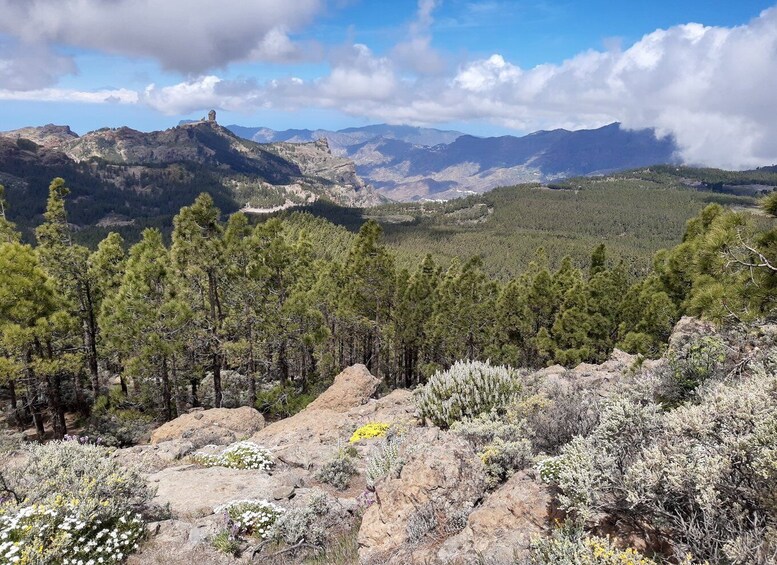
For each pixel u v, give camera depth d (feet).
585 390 35.35
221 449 51.83
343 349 147.02
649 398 26.58
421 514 21.16
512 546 16.94
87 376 102.78
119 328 80.33
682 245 54.85
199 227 88.33
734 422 15.42
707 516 12.76
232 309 93.76
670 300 77.25
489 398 37.58
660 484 14.21
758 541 11.76
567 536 14.67
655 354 48.08
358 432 47.62
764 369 22.53
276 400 89.71
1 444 60.95
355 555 22.75
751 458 13.46
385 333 125.29
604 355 117.29
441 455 23.18
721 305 30.01
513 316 136.36
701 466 13.50
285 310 91.20
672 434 16.67
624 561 12.80
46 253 89.10
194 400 105.81
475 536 18.66
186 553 25.84
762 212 28.91
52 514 24.41
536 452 25.71
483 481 22.49
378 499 23.77
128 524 27.07
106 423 81.82
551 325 136.56
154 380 98.63
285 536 27.20
